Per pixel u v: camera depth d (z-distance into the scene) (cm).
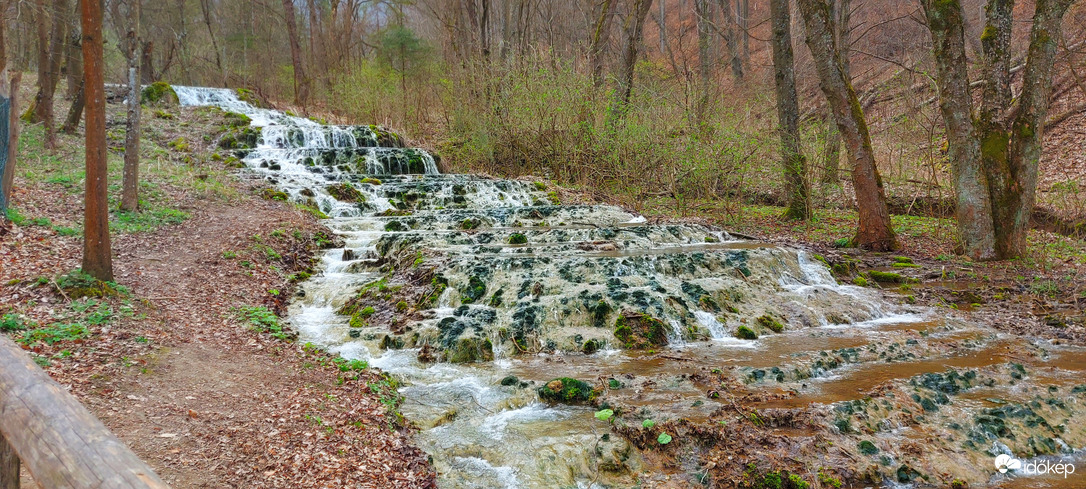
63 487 168
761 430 487
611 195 1622
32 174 1123
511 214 1342
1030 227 1338
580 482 445
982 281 973
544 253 988
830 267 1016
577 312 768
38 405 198
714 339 758
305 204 1354
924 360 669
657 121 1544
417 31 3400
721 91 1705
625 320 750
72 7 1733
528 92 1694
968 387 580
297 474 408
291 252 1034
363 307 831
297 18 3678
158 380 528
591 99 1678
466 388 606
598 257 918
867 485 432
